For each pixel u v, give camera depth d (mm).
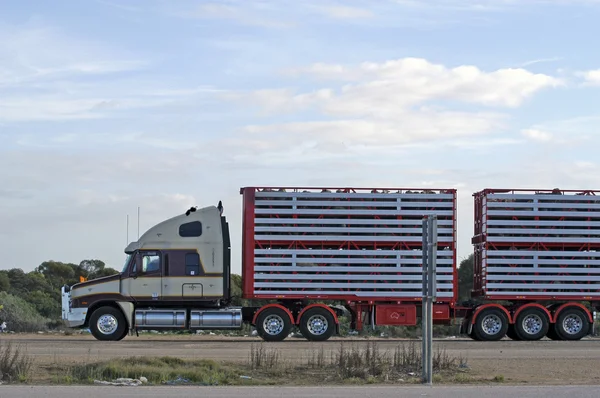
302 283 31594
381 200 31938
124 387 17719
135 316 31250
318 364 21969
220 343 30344
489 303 33094
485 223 32750
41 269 82875
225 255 31750
